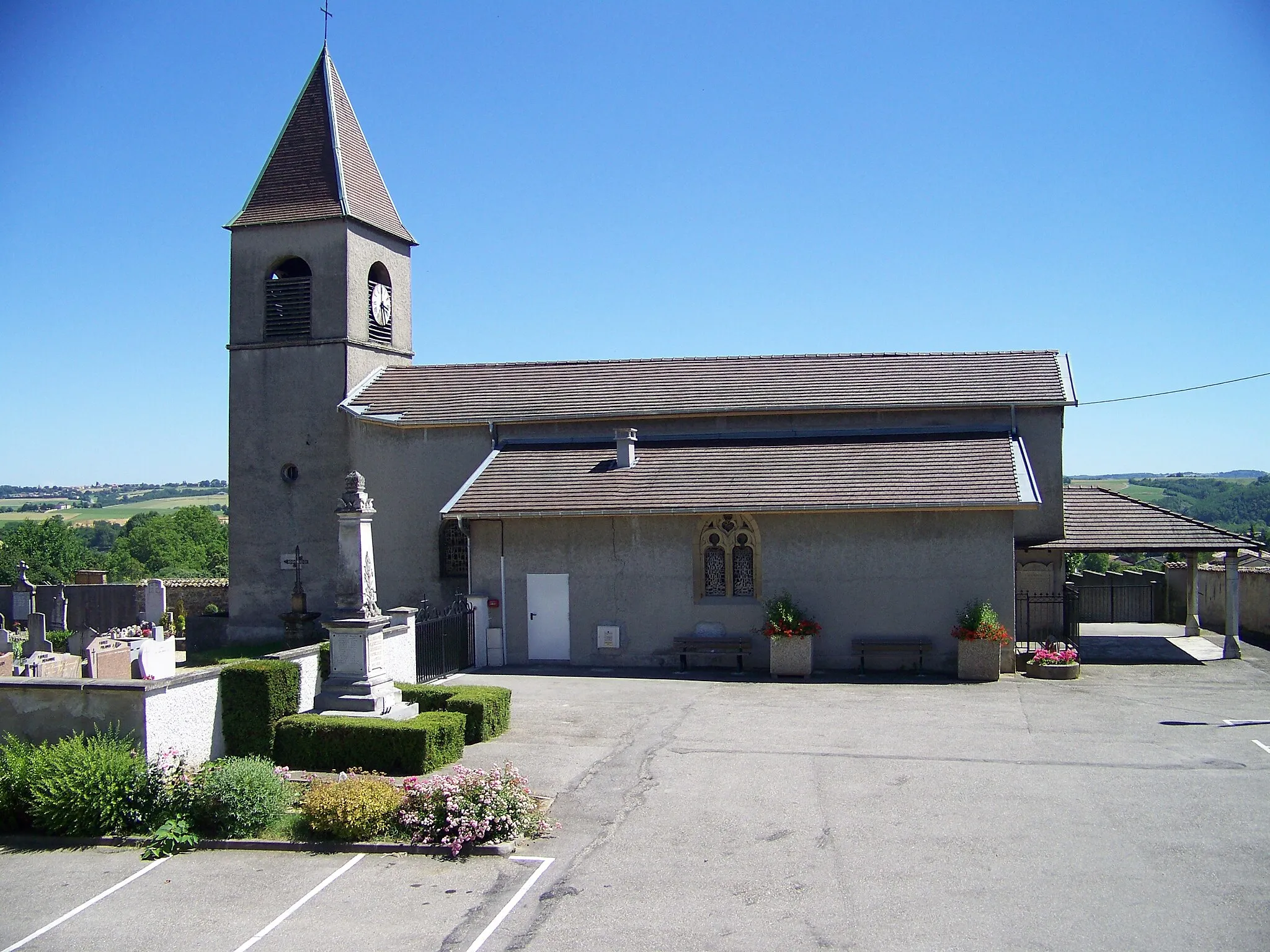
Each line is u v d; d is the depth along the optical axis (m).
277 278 28.92
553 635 24.03
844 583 22.95
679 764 14.56
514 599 24.17
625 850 11.20
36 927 9.59
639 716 17.88
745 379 27.72
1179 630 28.91
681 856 10.97
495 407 27.44
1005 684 20.86
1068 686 20.59
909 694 19.83
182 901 10.16
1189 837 11.28
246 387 28.94
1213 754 14.75
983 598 22.41
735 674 22.44
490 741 16.08
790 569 23.16
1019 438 24.94
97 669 23.83
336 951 8.97
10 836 12.02
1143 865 10.50
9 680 13.40
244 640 28.84
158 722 13.19
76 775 12.04
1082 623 31.33
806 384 27.11
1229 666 22.97
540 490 24.45
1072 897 9.72
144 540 84.38
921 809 12.37
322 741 14.40
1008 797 12.78
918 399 25.84
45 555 70.19
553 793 13.27
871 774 13.94
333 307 28.39
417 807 11.81
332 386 28.41
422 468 27.52
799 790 13.22
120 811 12.05
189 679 13.78
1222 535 24.56
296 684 15.06
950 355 28.20
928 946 8.77
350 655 15.91
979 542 22.42
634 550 23.70
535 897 10.00
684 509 22.88
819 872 10.43
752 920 9.34
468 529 24.33
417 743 14.05
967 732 16.36
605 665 23.75
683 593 23.50
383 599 27.66
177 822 11.85
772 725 17.05
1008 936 8.95
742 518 23.52
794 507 22.52
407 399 28.20
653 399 27.05
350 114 30.16
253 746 14.45
